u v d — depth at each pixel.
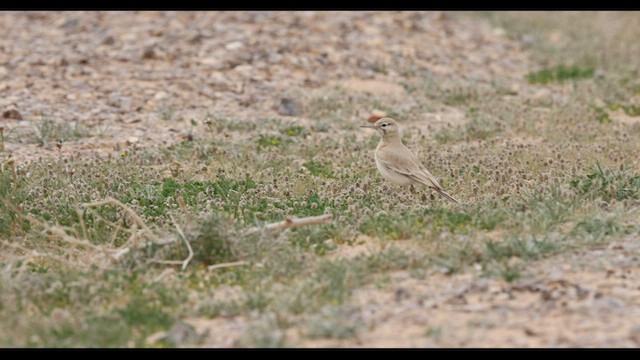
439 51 38.81
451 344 13.64
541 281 15.75
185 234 17.27
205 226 17.27
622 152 24.64
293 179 22.03
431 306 15.02
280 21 39.50
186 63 33.81
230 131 28.02
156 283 16.02
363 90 33.12
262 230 17.45
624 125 28.75
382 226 18.16
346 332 13.97
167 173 23.34
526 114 30.30
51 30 37.84
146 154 24.78
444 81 34.66
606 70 37.75
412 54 37.66
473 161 23.61
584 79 36.19
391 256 16.70
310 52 36.12
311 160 24.56
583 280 15.77
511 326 14.20
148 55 34.16
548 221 18.14
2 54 34.12
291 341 13.91
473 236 17.62
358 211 18.88
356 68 35.09
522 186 20.58
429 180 20.53
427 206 19.28
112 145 26.22
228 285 16.20
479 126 28.59
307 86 32.88
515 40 42.94
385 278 16.06
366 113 30.69
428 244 17.45
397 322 14.47
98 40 36.22
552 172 21.88
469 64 37.84
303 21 39.75
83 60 33.44
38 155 25.02
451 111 31.73
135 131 27.62
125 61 33.81
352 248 17.69
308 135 28.05
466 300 15.23
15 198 19.91
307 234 18.05
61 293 15.69
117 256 16.94
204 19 39.31
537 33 44.94
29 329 14.38
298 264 16.62
